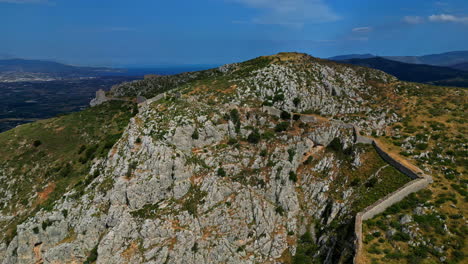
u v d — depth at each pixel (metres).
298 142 77.31
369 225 51.94
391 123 81.81
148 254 58.38
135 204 64.69
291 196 70.12
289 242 64.19
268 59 121.62
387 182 61.47
